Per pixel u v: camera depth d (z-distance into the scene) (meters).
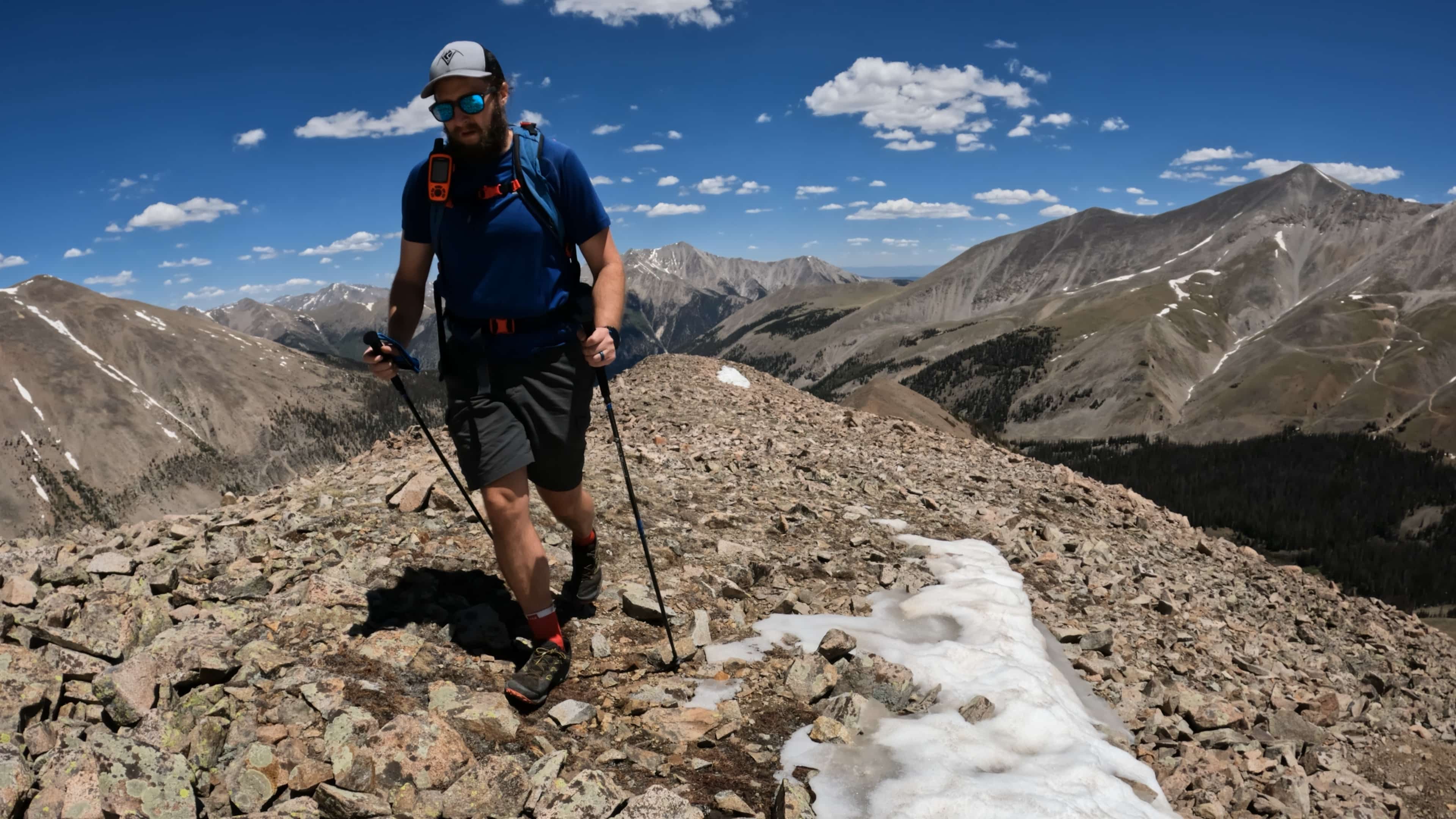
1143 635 4.14
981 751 2.63
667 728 2.56
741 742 2.60
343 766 2.14
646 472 5.55
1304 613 5.97
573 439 2.63
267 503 4.34
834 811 2.30
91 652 2.53
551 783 2.12
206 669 2.43
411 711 2.40
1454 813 3.38
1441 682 5.06
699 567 3.75
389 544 3.53
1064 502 6.99
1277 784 3.04
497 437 2.49
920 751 2.60
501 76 2.37
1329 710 3.98
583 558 3.16
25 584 2.78
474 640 2.86
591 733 2.51
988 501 6.47
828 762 2.52
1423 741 3.92
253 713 2.32
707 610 3.42
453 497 4.11
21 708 2.14
